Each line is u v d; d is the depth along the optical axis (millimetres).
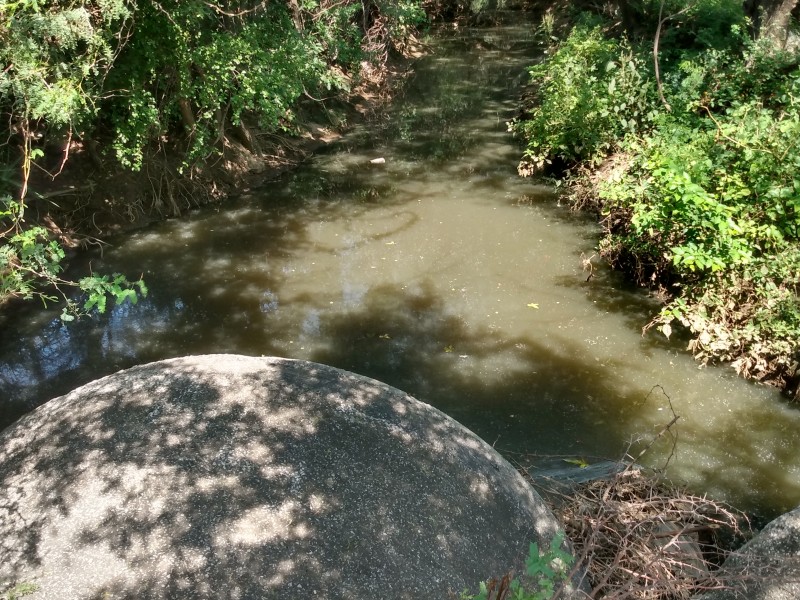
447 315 6055
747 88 8016
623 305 6164
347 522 2555
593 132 8289
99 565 2338
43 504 2553
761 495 4215
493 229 7594
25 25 5270
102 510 2508
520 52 16734
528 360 5480
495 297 6305
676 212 5691
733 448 4594
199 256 7082
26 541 2430
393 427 3018
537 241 7312
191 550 2385
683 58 8977
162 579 2305
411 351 5582
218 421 2893
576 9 15789
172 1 6750
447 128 11109
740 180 6004
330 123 10922
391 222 7812
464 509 2764
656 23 10844
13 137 6867
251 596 2285
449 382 5242
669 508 3510
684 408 4957
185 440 2787
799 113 6605
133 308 6203
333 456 2795
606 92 8609
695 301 5773
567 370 5363
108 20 5965
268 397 3062
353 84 12453
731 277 5527
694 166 5926
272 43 8312
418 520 2639
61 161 7242
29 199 6832
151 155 7953
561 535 2256
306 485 2652
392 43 15273
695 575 3135
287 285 6555
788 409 4922
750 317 5402
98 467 2672
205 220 7863
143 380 3176
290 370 3340
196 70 7898
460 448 3072
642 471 4301
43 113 5766
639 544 3172
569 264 6852
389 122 11492
